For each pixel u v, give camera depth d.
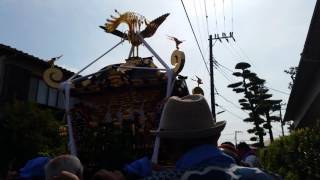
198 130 1.96
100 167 4.98
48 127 12.75
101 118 5.49
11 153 12.33
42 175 3.08
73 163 2.61
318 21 10.03
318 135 9.85
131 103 5.36
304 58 12.82
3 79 16.38
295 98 19.80
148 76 5.27
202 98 2.09
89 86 5.56
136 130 5.12
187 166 1.90
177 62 4.89
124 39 5.80
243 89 34.78
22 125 12.45
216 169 1.84
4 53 16.41
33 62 17.50
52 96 18.66
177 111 2.03
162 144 2.13
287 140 10.61
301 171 10.01
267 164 12.30
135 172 2.69
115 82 5.37
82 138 5.27
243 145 6.45
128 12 5.78
